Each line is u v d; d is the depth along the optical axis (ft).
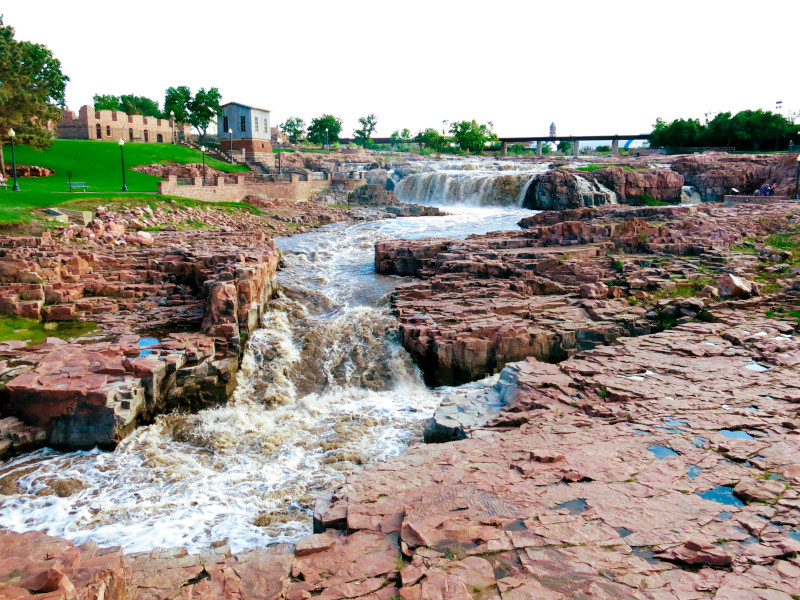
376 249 121.80
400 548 35.29
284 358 78.28
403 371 77.92
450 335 77.20
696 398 55.31
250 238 125.49
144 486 51.39
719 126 304.50
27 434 56.29
